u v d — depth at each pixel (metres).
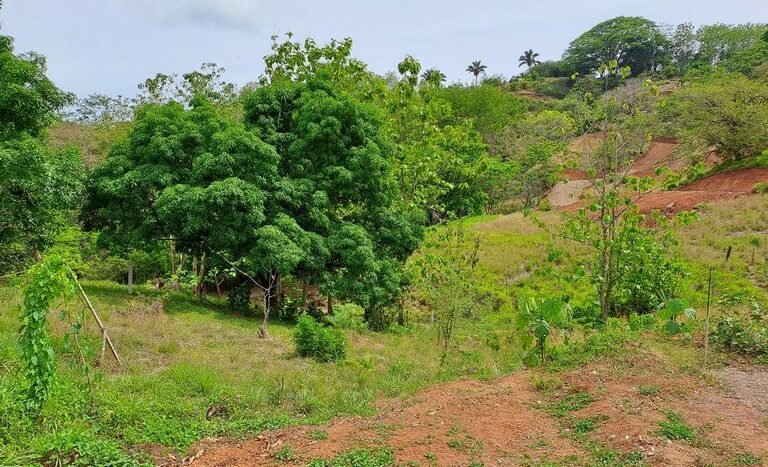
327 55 19.14
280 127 15.51
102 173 14.56
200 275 16.06
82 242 18.08
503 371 7.93
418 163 17.58
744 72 46.72
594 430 5.22
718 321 8.55
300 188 14.09
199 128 14.69
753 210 21.73
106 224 15.16
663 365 7.00
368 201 15.23
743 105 30.44
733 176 29.34
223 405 6.43
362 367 9.00
